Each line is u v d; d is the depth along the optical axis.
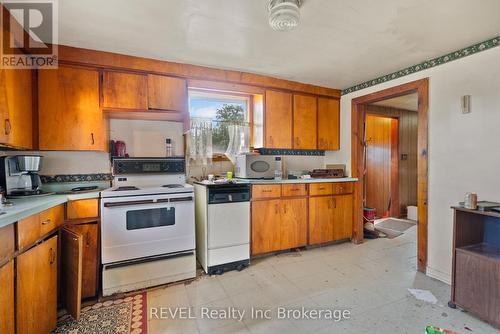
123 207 2.02
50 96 2.06
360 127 3.27
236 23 1.75
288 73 2.80
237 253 2.51
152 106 2.39
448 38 1.95
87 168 2.42
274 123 3.02
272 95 3.00
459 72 2.15
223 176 2.97
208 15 1.65
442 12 1.60
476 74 2.03
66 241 1.73
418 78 2.48
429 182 2.37
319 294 2.01
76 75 2.14
